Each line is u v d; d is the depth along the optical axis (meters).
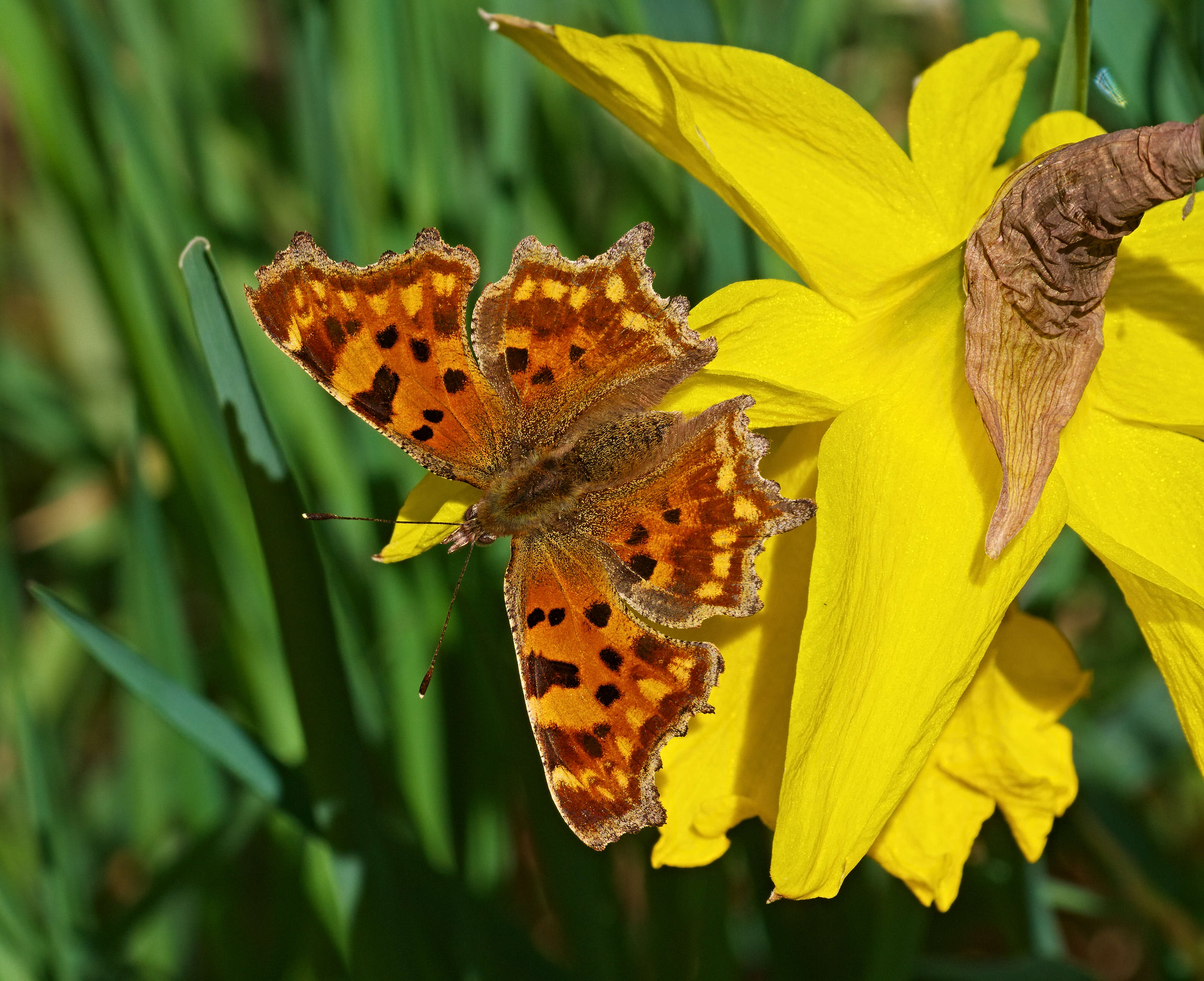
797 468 0.26
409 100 0.31
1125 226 0.25
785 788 0.25
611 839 0.26
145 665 0.28
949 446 0.26
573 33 0.26
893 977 0.29
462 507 0.27
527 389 0.27
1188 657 0.25
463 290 0.26
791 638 0.27
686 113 0.26
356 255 0.31
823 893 0.25
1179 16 0.31
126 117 0.31
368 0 0.31
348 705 0.28
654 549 0.26
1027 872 0.30
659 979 0.31
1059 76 0.27
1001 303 0.25
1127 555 0.25
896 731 0.25
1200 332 0.26
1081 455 0.26
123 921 0.31
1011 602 0.25
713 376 0.26
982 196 0.27
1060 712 0.27
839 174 0.26
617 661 0.26
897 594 0.25
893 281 0.26
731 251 0.30
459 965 0.31
